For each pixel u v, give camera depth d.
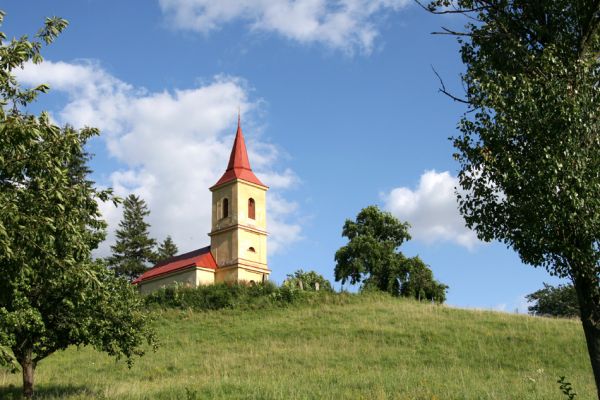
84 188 13.29
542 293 71.62
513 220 12.74
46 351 21.89
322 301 46.31
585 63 12.50
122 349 22.97
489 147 12.83
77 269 12.79
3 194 11.34
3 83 11.80
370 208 68.25
